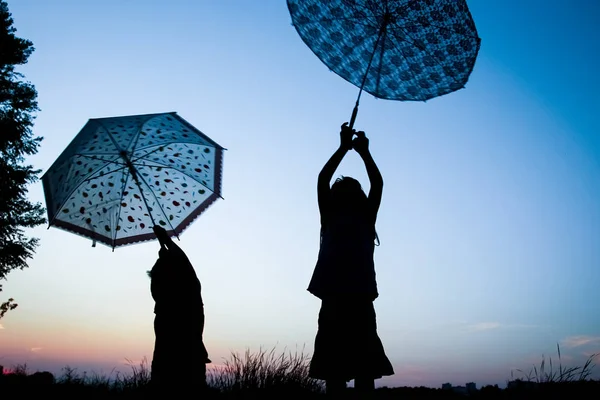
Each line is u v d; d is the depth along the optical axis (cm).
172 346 578
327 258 348
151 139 627
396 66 408
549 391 475
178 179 666
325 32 415
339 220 358
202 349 596
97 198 635
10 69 2347
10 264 2208
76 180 618
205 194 672
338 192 373
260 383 655
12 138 2247
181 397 568
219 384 679
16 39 2327
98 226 627
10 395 761
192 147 686
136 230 642
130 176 650
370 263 349
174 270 591
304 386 657
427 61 400
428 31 390
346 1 410
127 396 707
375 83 410
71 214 617
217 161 690
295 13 414
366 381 336
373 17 404
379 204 368
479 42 375
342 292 337
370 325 342
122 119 646
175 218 654
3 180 2191
